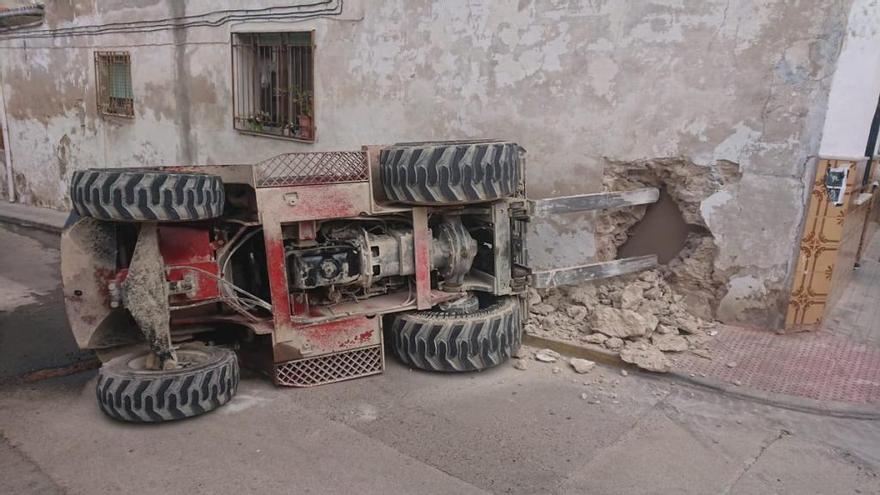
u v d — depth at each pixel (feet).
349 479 10.86
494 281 15.98
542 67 18.44
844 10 14.12
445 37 20.56
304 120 25.93
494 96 19.65
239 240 14.73
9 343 17.54
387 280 16.03
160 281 12.69
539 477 10.91
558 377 14.89
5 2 43.57
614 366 15.24
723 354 15.23
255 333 15.02
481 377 14.93
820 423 12.61
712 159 16.20
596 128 17.71
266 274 15.12
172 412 12.39
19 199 44.78
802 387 13.69
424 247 15.15
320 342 14.39
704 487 10.63
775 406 13.24
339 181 14.40
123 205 11.87
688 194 16.76
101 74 36.19
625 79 17.01
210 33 28.96
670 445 11.93
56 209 41.39
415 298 15.37
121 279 13.15
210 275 13.56
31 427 12.62
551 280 16.05
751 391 13.60
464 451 11.73
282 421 12.87
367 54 23.02
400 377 14.96
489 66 19.62
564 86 18.11
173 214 12.15
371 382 14.70
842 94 14.96
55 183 41.39
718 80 15.76
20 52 41.73
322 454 11.65
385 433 12.40
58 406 13.55
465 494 10.44
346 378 14.79
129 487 10.62
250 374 15.21
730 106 15.72
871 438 12.09
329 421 12.87
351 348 14.73
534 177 19.12
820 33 14.39
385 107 22.81
